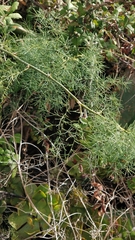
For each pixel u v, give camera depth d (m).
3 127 1.52
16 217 1.40
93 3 1.45
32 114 1.52
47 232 1.37
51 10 1.53
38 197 1.42
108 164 1.51
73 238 1.43
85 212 1.47
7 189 1.43
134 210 1.55
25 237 1.40
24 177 1.45
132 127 1.43
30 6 1.57
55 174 1.49
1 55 1.42
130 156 1.41
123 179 1.54
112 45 1.52
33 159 1.53
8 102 1.48
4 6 1.49
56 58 1.41
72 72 1.46
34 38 1.44
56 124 1.57
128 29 1.55
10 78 1.38
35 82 1.42
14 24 1.43
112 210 1.51
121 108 1.55
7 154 1.37
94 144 1.41
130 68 1.61
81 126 1.42
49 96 1.43
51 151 1.47
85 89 1.48
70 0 1.46
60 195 1.40
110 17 1.50
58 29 1.49
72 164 1.51
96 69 1.46
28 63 1.40
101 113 1.54
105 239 1.46
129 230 1.48
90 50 1.45
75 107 1.56
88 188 1.52
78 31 1.46
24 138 1.53
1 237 1.40
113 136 1.40
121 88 1.57
